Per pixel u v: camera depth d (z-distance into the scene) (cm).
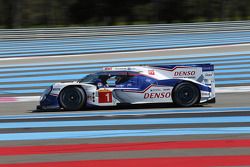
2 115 3306
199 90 3244
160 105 3466
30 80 5566
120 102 3234
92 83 3288
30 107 3744
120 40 8625
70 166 1786
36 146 2194
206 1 12788
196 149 2028
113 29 9181
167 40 8425
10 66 6638
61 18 12488
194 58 6631
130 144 2170
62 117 3048
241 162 1781
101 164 1805
